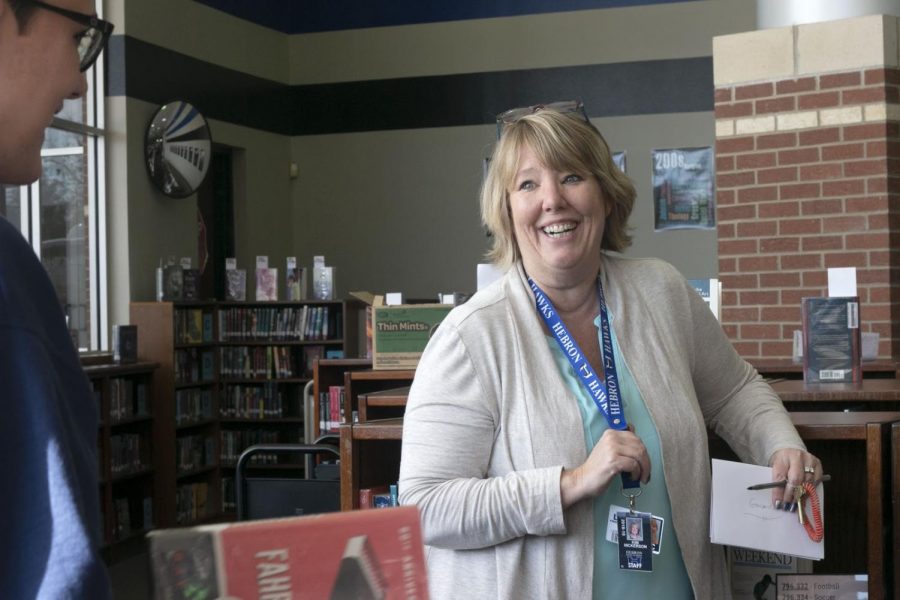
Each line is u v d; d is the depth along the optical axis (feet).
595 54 34.53
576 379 6.18
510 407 5.99
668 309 6.45
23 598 2.76
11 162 3.28
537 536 5.84
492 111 35.40
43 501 2.80
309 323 29.81
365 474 8.16
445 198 35.73
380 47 36.24
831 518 7.92
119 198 27.61
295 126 36.88
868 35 18.47
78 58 3.44
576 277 6.29
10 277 2.91
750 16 33.30
